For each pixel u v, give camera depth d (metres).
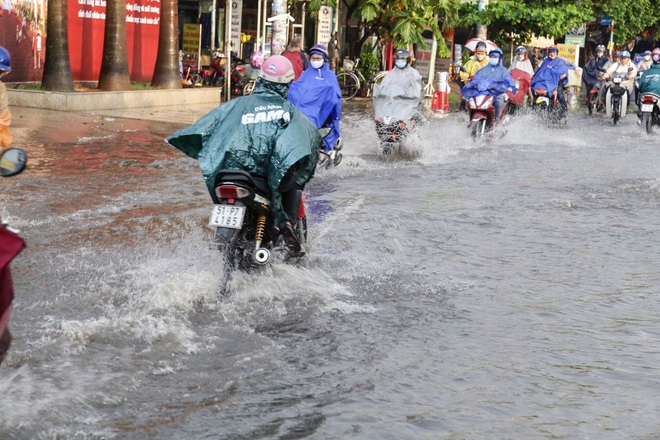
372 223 10.60
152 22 29.98
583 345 6.47
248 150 7.27
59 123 19.47
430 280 8.15
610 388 5.64
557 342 6.52
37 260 8.22
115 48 24.39
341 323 6.80
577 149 19.58
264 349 6.12
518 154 18.34
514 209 11.80
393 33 31.69
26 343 6.03
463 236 10.06
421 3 31.42
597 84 30.33
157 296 7.14
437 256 9.09
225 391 5.35
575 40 46.22
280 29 25.73
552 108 25.45
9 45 24.55
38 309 6.80
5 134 10.39
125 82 24.64
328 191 12.92
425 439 4.79
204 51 33.62
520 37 37.56
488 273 8.47
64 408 4.99
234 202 7.15
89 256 8.45
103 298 7.14
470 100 19.88
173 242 9.12
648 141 21.66
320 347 6.23
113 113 22.38
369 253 9.10
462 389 5.54
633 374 5.90
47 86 23.25
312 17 31.41
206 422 4.90
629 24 55.47
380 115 16.97
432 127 22.97
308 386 5.49
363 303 7.36
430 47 33.09
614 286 8.13
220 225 7.03
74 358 5.77
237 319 6.77
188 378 5.53
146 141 17.23
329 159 14.99
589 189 13.72
